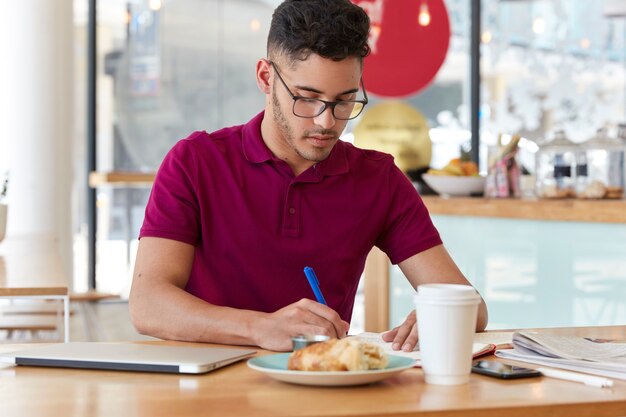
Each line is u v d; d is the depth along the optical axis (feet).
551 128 22.88
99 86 21.71
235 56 22.24
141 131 21.99
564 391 4.19
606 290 10.54
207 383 4.35
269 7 22.25
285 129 6.13
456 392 4.15
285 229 6.66
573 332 6.11
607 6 20.03
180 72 22.02
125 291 22.22
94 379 4.45
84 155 21.80
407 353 5.16
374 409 3.79
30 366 4.81
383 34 19.42
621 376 4.50
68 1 20.61
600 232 10.63
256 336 5.33
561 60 22.80
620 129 11.95
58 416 3.71
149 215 6.57
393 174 7.10
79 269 22.04
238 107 22.34
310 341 4.74
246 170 6.73
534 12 22.75
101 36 21.65
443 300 4.28
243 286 6.72
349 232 6.79
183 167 6.65
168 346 5.24
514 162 12.85
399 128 20.98
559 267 11.25
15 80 19.72
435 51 19.61
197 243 6.77
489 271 12.45
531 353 5.05
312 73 5.88
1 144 19.77
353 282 6.96
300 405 3.87
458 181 13.42
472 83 22.84
